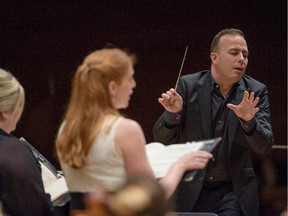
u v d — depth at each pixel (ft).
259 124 25.85
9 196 20.52
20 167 20.48
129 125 18.69
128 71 19.10
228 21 46.19
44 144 46.52
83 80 18.97
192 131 27.58
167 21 46.42
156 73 46.65
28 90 46.65
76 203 19.36
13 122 21.06
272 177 42.73
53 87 46.70
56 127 46.65
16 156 20.59
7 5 46.06
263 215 39.96
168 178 18.45
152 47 46.60
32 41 46.44
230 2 46.01
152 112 46.83
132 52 46.60
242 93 27.53
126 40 46.55
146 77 46.70
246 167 27.37
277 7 45.98
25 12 46.19
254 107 24.89
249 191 27.22
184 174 18.83
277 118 47.01
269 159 43.16
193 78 28.02
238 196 27.12
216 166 27.27
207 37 46.32
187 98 27.71
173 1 46.24
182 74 46.60
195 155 19.03
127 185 12.84
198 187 26.84
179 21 46.37
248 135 25.70
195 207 27.20
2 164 20.47
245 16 46.11
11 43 46.37
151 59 46.65
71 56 46.60
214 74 27.61
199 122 27.48
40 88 46.70
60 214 22.71
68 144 19.11
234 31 27.37
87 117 18.86
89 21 46.42
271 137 26.58
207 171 27.32
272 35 46.29
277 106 46.83
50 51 46.55
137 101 46.93
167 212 13.00
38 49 46.52
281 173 43.01
